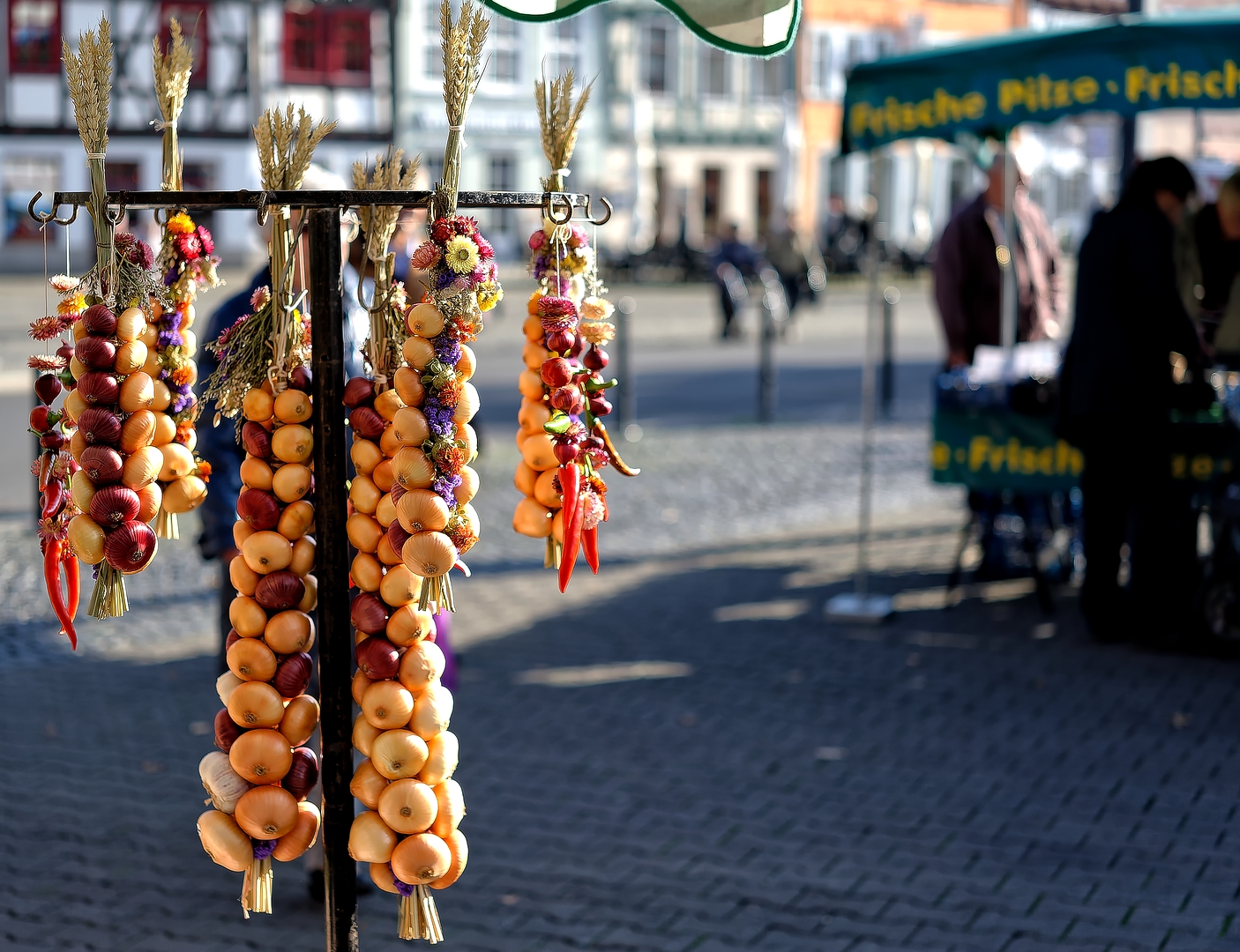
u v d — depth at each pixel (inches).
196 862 172.2
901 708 224.8
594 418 97.3
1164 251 239.3
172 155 93.0
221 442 157.8
